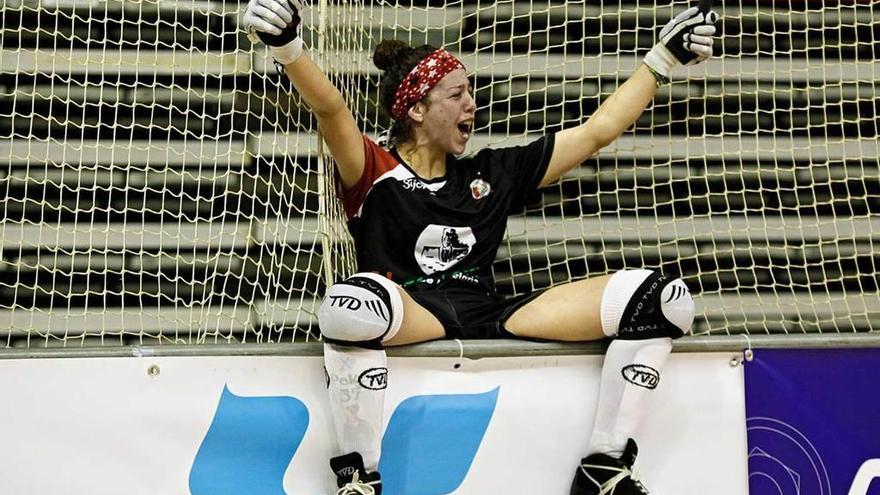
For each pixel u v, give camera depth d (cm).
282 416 886
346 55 1134
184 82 1262
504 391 920
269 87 1266
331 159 991
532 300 943
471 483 905
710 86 1323
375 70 1225
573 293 926
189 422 872
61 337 1196
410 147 1019
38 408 855
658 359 906
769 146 1326
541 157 1039
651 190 1302
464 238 980
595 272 1288
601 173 1289
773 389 970
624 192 1297
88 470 855
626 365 904
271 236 1235
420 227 969
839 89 1351
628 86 1060
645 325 900
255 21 866
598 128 1048
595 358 941
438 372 912
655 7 1250
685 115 1310
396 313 856
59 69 1251
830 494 966
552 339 929
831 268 1327
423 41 1283
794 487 962
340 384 856
